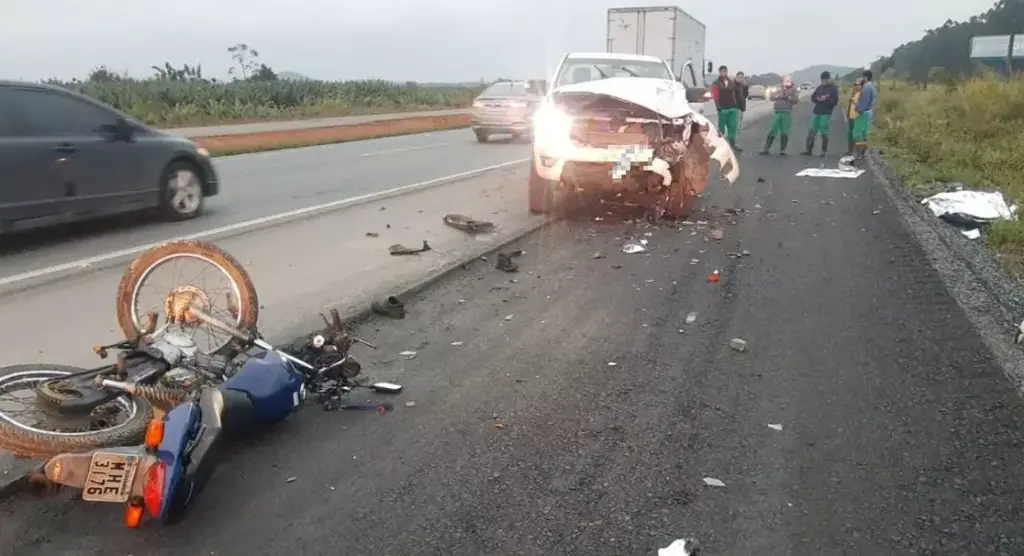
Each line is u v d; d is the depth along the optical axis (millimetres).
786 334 5539
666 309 6145
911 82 50031
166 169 9250
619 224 9664
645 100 9508
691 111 10188
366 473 3594
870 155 18047
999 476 3586
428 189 12508
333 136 24781
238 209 10422
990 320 5809
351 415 4195
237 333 4203
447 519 3230
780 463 3705
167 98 33000
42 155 7730
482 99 22797
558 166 9695
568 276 7168
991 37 46375
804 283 6895
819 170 15070
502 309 6148
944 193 10938
